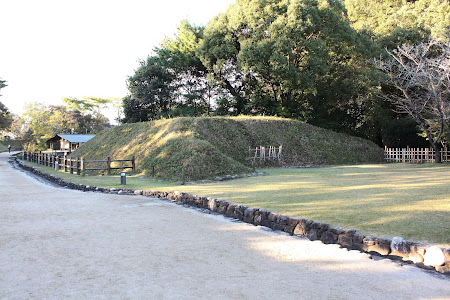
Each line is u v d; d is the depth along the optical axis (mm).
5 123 42938
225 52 28062
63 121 56750
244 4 27250
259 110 29828
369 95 28953
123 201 9719
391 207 6695
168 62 33969
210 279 3844
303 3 24422
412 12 28797
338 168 19156
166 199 10070
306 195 8688
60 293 3490
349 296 3375
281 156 21875
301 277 3885
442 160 22234
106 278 3889
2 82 38094
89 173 18312
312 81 25781
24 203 9297
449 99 19688
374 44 27594
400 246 4535
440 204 6836
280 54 24281
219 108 31516
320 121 29516
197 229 6316
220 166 15453
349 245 5137
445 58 18594
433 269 4152
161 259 4559
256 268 4191
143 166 17188
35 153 30312
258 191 9805
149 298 3359
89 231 6121
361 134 30375
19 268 4227
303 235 5828
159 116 31641
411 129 26000
